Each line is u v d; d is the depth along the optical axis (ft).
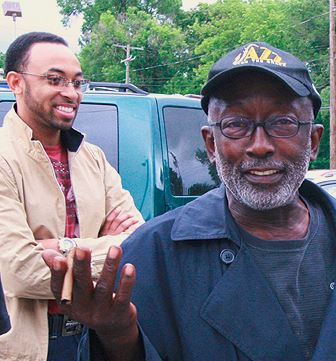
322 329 4.82
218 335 4.92
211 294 4.98
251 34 114.01
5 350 7.97
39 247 8.20
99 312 4.28
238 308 4.92
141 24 135.54
